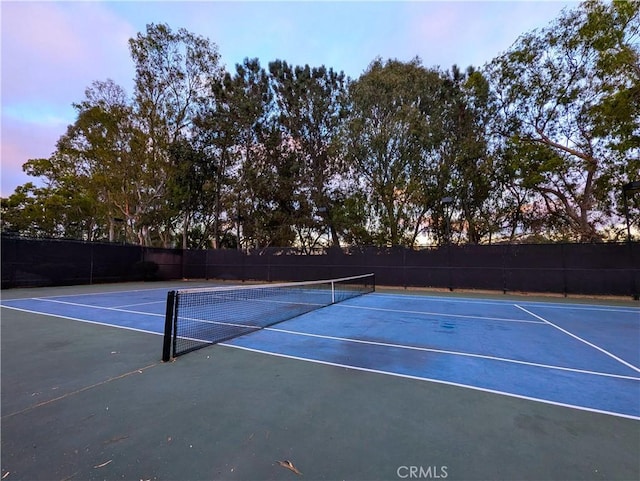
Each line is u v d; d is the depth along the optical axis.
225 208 22.09
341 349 4.84
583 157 14.21
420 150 17.25
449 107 17.97
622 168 12.87
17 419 2.61
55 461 2.06
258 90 21.05
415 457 2.12
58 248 15.12
